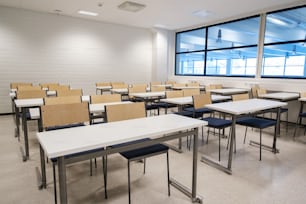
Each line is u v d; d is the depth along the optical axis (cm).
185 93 399
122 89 511
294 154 300
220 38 660
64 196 126
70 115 213
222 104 282
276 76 521
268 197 195
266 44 532
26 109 280
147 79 799
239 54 620
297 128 439
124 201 187
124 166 257
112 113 207
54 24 600
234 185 216
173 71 823
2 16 529
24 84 529
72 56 639
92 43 666
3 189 205
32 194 197
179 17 608
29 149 307
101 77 698
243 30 600
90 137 140
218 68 681
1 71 545
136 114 221
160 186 212
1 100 552
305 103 432
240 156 291
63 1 482
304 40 471
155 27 744
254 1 462
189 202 186
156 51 768
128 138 140
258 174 239
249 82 549
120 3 490
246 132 387
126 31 726
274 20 520
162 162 268
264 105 275
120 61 729
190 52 754
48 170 241
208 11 542
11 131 400
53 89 455
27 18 560
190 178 228
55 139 136
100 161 270
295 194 200
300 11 478
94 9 539
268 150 313
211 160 269
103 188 208
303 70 486
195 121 186
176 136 172
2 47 539
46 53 598
